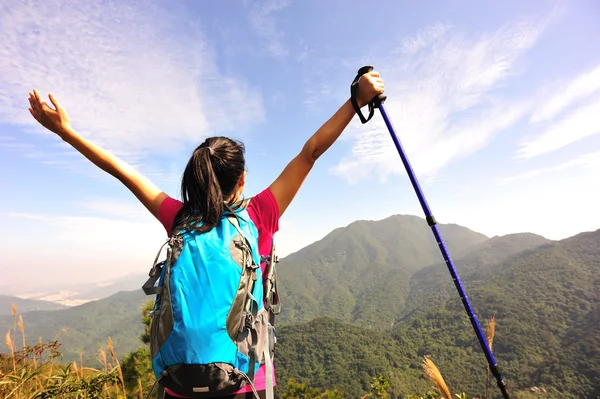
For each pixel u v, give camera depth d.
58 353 3.95
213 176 1.46
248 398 1.35
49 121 1.81
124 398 3.67
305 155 1.69
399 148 2.05
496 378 1.98
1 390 3.32
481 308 188.00
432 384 3.04
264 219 1.59
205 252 1.33
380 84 1.76
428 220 2.11
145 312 6.17
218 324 1.23
